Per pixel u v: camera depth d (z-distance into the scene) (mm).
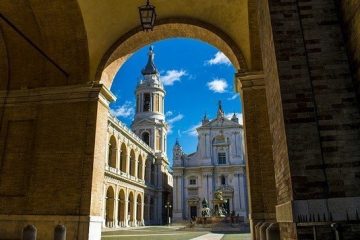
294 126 5320
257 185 12062
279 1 6281
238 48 13836
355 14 5352
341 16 5906
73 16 13211
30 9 13281
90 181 12727
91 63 14070
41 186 13023
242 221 46875
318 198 4887
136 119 76812
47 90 14031
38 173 13227
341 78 5543
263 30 7191
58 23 13469
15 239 12492
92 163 12945
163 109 80250
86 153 13109
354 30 5418
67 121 13641
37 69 14492
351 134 5191
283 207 5492
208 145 67625
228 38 14062
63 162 13180
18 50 14469
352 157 5051
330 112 5348
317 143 5184
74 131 13469
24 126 14039
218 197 52531
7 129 14070
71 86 13852
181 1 13914
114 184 44812
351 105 5355
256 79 13094
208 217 46125
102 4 13570
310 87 5535
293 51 5828
